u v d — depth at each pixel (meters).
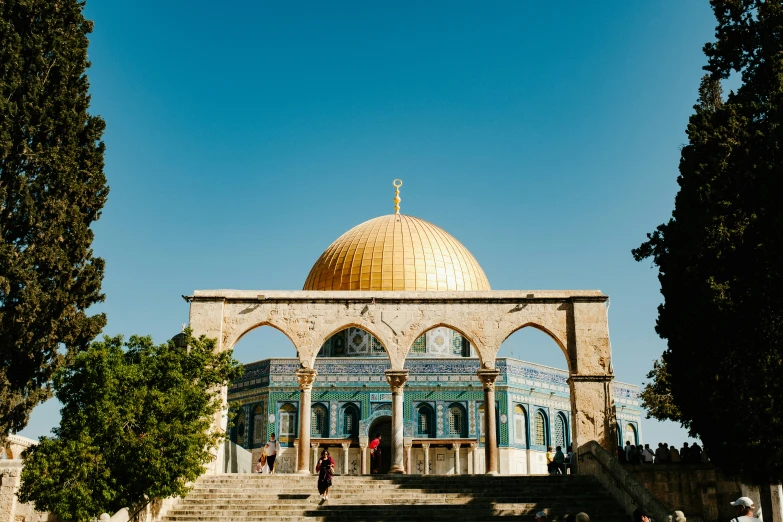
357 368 56.59
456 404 55.91
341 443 54.66
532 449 56.78
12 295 28.22
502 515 28.33
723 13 32.94
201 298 37.59
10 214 28.50
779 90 30.56
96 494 26.66
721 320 29.38
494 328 37.75
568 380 37.44
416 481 32.03
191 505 29.62
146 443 27.23
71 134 30.25
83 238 30.03
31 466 26.84
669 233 33.22
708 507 32.66
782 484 31.86
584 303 37.97
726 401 29.36
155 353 30.34
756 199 29.86
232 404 37.66
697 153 31.44
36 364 28.94
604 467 31.34
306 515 28.17
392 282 52.66
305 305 37.94
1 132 28.02
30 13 29.78
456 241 57.78
